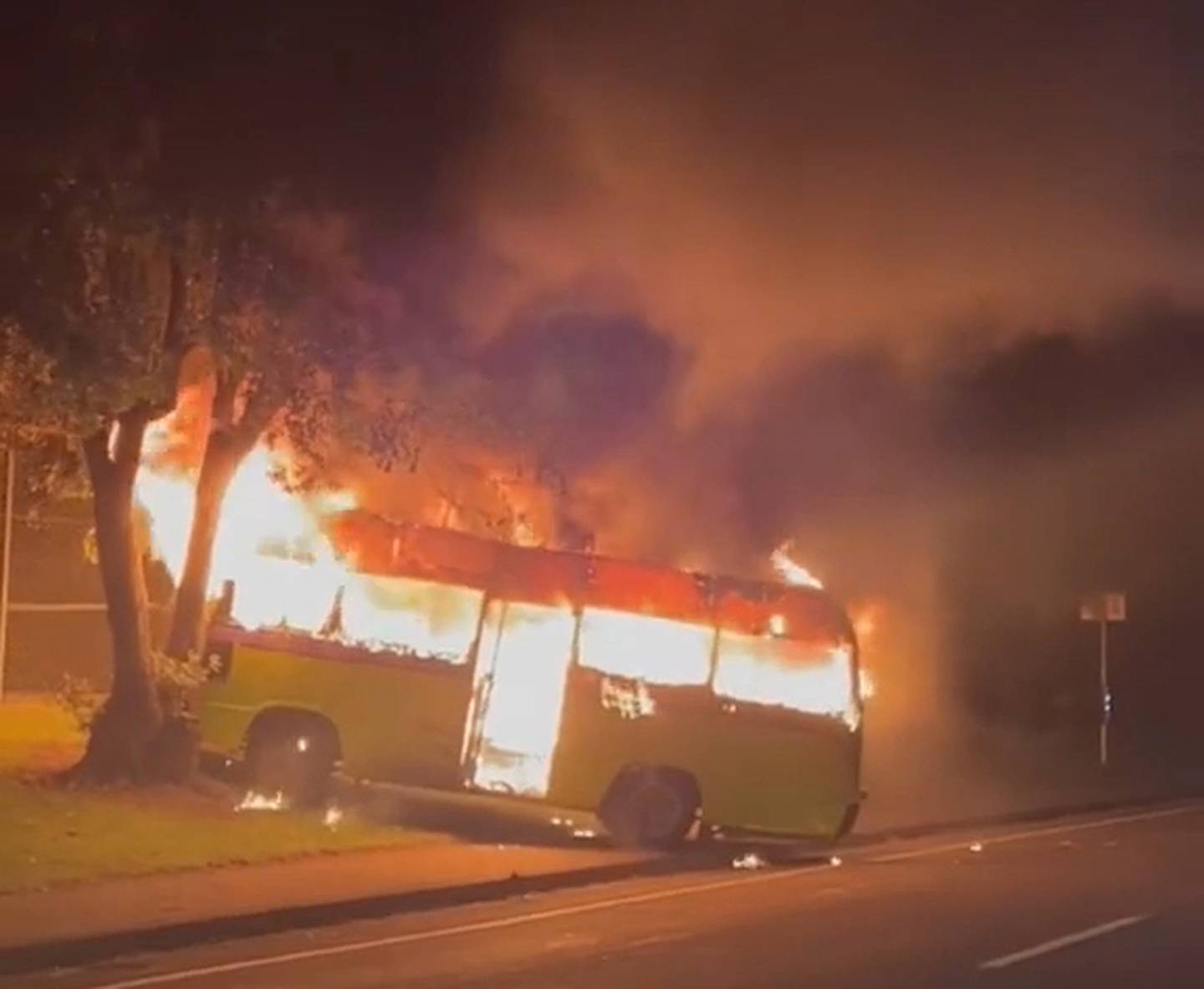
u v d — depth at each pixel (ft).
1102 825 78.54
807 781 62.64
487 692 63.05
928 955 42.73
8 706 75.82
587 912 49.49
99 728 62.08
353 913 48.03
